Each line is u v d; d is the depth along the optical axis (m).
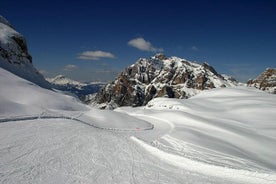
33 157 19.72
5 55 73.94
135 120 56.25
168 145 32.41
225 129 52.69
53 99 52.66
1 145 21.58
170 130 46.31
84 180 16.62
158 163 21.89
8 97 43.97
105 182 16.70
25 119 34.25
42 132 28.17
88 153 22.81
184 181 18.05
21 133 26.44
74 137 28.19
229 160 27.77
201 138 40.59
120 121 51.53
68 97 62.03
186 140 36.62
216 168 20.03
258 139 49.31
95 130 35.12
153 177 18.42
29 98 47.31
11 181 15.17
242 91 117.75
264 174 18.64
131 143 28.70
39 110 41.44
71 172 17.75
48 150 21.95
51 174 16.97
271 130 59.53
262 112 77.19
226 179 18.72
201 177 18.98
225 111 83.62
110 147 25.92
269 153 40.69
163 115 69.31
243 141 46.03
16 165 17.73
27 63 82.56
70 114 46.75
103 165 20.03
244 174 18.98
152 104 102.56
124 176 18.11
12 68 72.12
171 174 19.33
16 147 21.58
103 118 51.03
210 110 84.44
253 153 38.78
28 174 16.47
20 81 54.28
